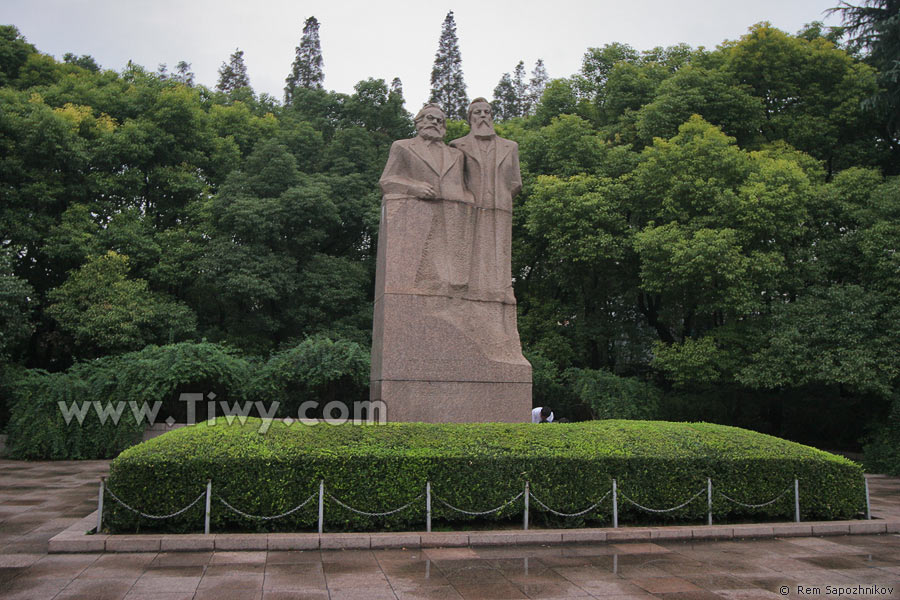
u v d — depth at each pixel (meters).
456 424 7.57
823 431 19.31
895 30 16.50
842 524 7.39
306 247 20.41
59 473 11.46
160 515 6.21
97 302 16.48
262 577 5.23
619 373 20.73
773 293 15.88
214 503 6.31
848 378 13.30
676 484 7.24
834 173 19.53
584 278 18.75
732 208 15.07
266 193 20.19
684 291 15.98
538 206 16.97
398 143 9.53
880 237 14.09
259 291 17.95
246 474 6.39
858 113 18.67
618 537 6.71
